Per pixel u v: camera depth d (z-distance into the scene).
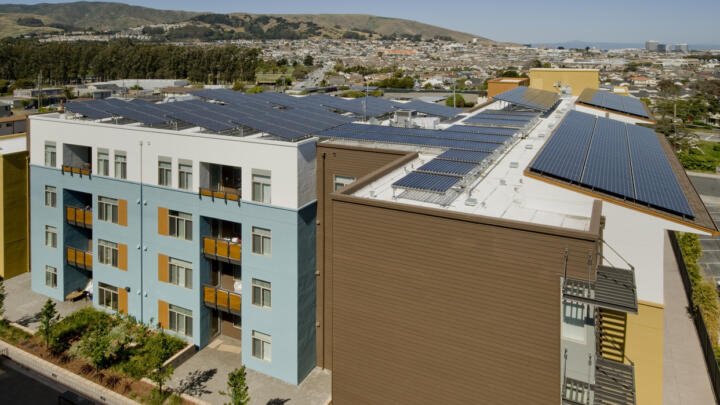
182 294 26.38
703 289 32.94
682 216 16.39
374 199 17.62
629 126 33.19
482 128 32.62
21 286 32.78
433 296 16.94
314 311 24.70
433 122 32.84
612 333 16.97
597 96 45.34
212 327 27.11
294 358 23.58
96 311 29.33
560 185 17.84
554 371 15.28
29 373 24.56
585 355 14.62
